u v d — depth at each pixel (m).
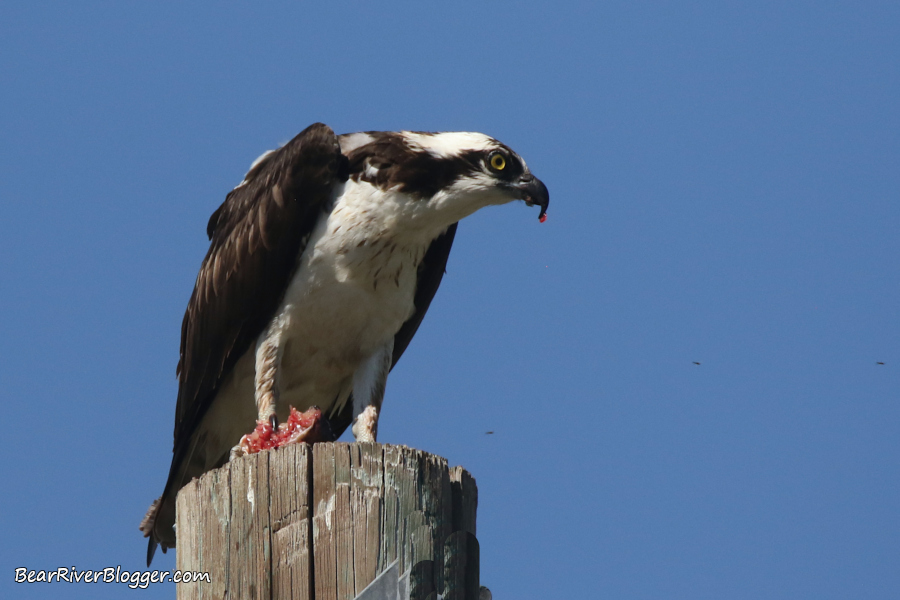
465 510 7.71
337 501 7.24
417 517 7.21
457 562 7.27
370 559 7.09
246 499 7.41
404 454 7.37
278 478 7.36
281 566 7.19
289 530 7.25
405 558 7.11
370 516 7.17
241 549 7.34
